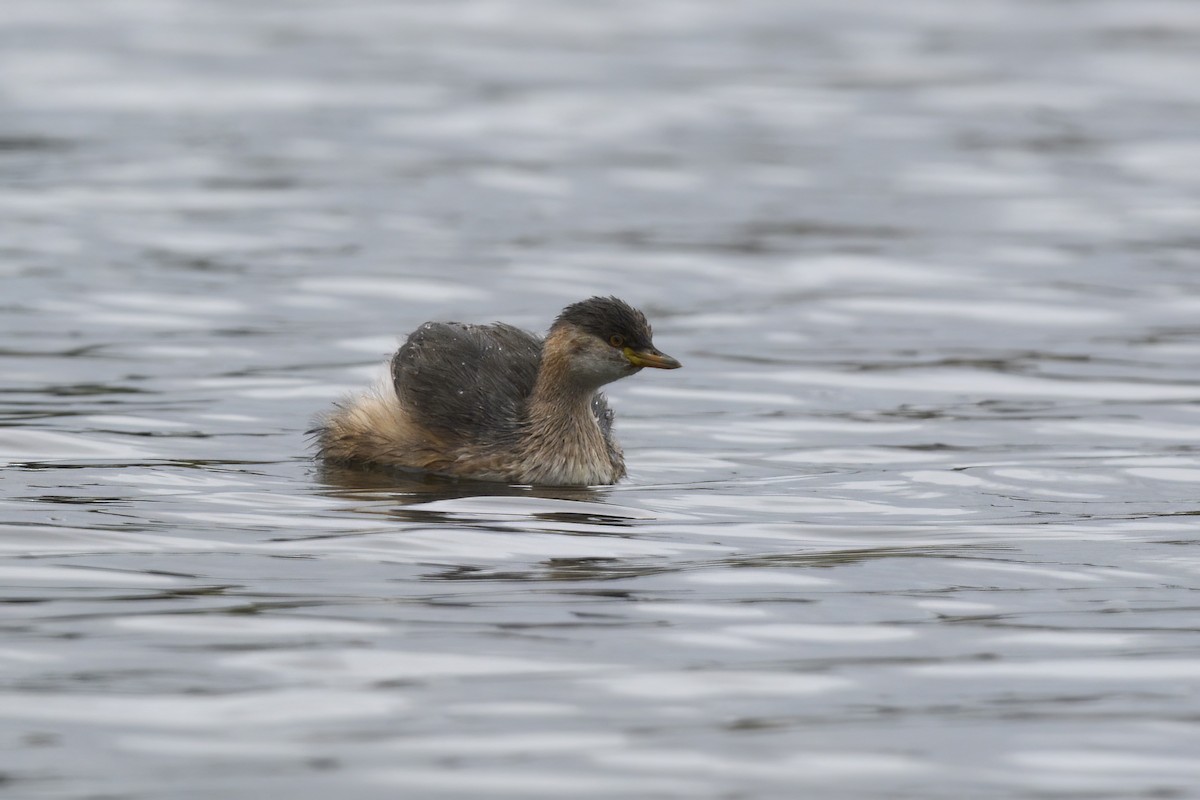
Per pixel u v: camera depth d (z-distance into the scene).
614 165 27.86
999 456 14.22
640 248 22.64
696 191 26.20
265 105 32.22
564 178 26.91
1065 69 36.75
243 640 9.27
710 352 18.19
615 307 13.69
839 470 13.89
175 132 29.70
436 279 20.81
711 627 9.62
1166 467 13.81
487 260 21.83
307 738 8.01
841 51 38.84
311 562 10.82
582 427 13.66
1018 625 9.72
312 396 16.08
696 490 13.27
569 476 13.56
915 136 30.41
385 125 30.69
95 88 33.25
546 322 19.16
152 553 10.91
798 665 9.04
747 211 24.95
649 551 11.30
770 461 14.24
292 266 21.30
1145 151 29.11
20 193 24.88
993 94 34.12
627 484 13.52
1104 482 13.38
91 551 10.91
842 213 24.88
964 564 10.98
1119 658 9.19
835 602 10.14
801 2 46.03
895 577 10.69
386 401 14.27
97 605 9.82
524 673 8.85
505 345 14.72
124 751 7.85
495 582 10.45
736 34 41.00
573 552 11.21
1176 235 23.61
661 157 28.50
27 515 11.74
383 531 11.65
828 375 17.25
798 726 8.23
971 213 24.94
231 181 26.17
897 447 14.62
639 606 9.99
